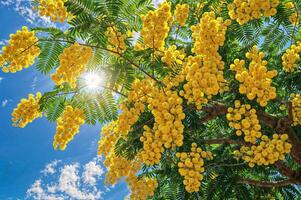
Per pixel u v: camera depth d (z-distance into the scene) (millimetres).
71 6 891
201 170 817
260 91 778
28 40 938
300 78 1042
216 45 824
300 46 973
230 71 996
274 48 1084
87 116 1049
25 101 1074
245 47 1019
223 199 1090
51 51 933
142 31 897
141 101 939
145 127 840
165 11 866
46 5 963
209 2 1050
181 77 893
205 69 806
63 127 1069
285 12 917
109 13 904
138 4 932
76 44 891
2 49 935
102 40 931
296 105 1051
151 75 1026
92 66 961
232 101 1024
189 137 976
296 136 1091
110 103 1034
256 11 857
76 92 1029
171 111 815
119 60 995
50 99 1038
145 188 1053
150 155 810
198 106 852
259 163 840
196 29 877
